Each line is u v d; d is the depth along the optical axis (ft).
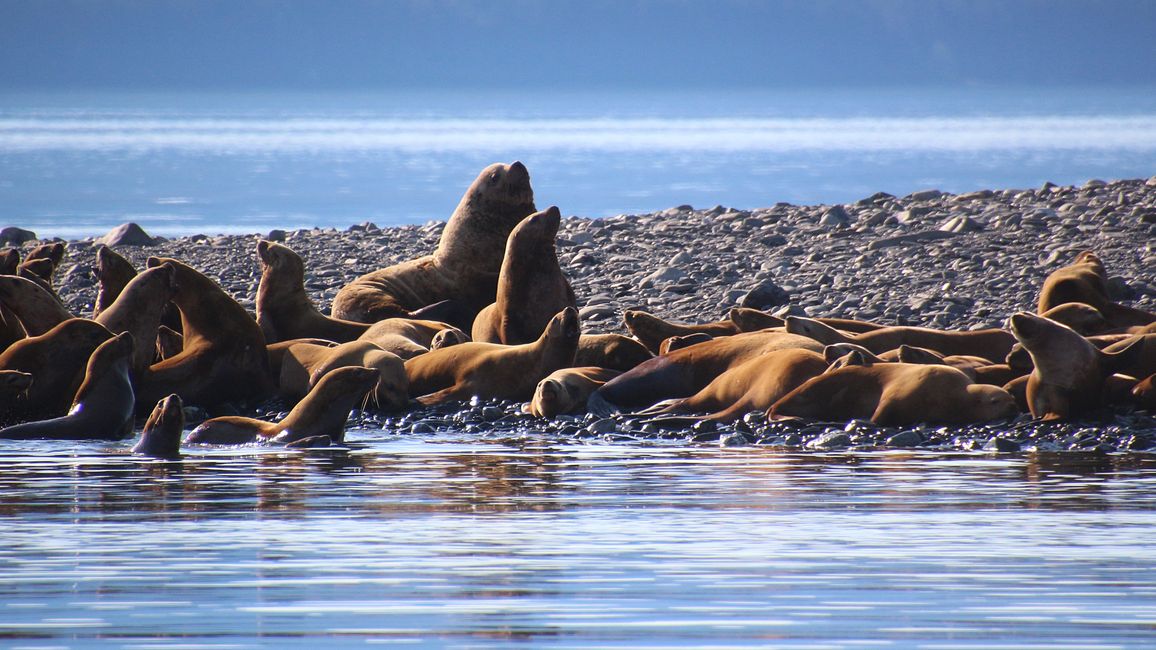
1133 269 263.08
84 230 458.50
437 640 78.13
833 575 91.50
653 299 255.70
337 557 96.84
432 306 235.40
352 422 173.99
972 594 86.89
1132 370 166.40
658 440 157.17
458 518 110.01
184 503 116.67
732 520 108.88
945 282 258.78
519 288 214.90
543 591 87.92
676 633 79.15
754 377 169.27
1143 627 80.02
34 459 143.13
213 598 86.38
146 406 184.03
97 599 86.17
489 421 172.04
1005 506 114.21
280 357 193.67
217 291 190.90
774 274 273.95
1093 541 100.78
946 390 158.61
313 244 330.95
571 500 117.91
